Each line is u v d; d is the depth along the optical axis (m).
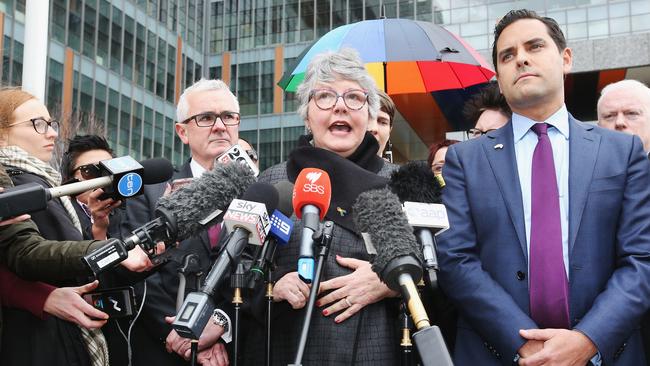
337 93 2.96
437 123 14.67
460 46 6.11
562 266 2.56
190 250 3.16
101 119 23.12
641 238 2.59
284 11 30.34
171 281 3.19
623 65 23.20
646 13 23.75
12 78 20.78
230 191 2.46
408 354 2.38
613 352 2.41
